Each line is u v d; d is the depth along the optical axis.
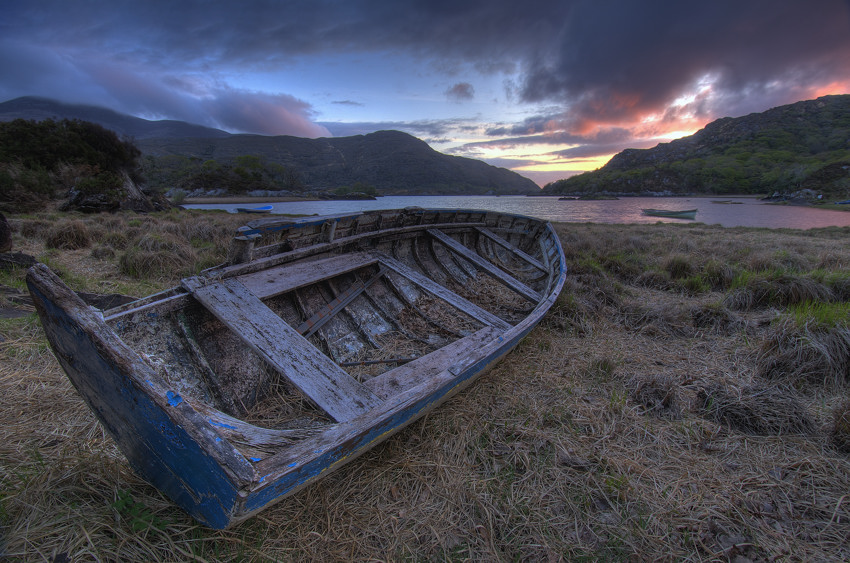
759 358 4.41
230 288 3.18
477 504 2.50
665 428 3.30
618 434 3.21
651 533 2.31
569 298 6.08
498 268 6.64
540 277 6.95
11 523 1.91
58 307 1.87
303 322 3.80
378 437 2.34
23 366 3.40
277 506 2.35
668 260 8.98
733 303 6.40
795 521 2.39
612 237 13.51
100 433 2.68
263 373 3.22
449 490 2.60
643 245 11.97
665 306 5.98
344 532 2.25
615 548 2.22
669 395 3.62
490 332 3.90
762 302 6.43
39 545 1.83
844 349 3.98
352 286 4.61
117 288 5.98
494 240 7.58
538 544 2.24
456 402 3.57
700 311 5.83
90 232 9.74
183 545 1.99
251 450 1.85
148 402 1.72
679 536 2.29
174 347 2.82
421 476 2.70
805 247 11.45
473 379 3.44
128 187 21.33
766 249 10.88
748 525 2.36
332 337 3.94
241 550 2.04
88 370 1.93
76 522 1.95
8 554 1.77
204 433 1.68
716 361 4.55
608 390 3.92
